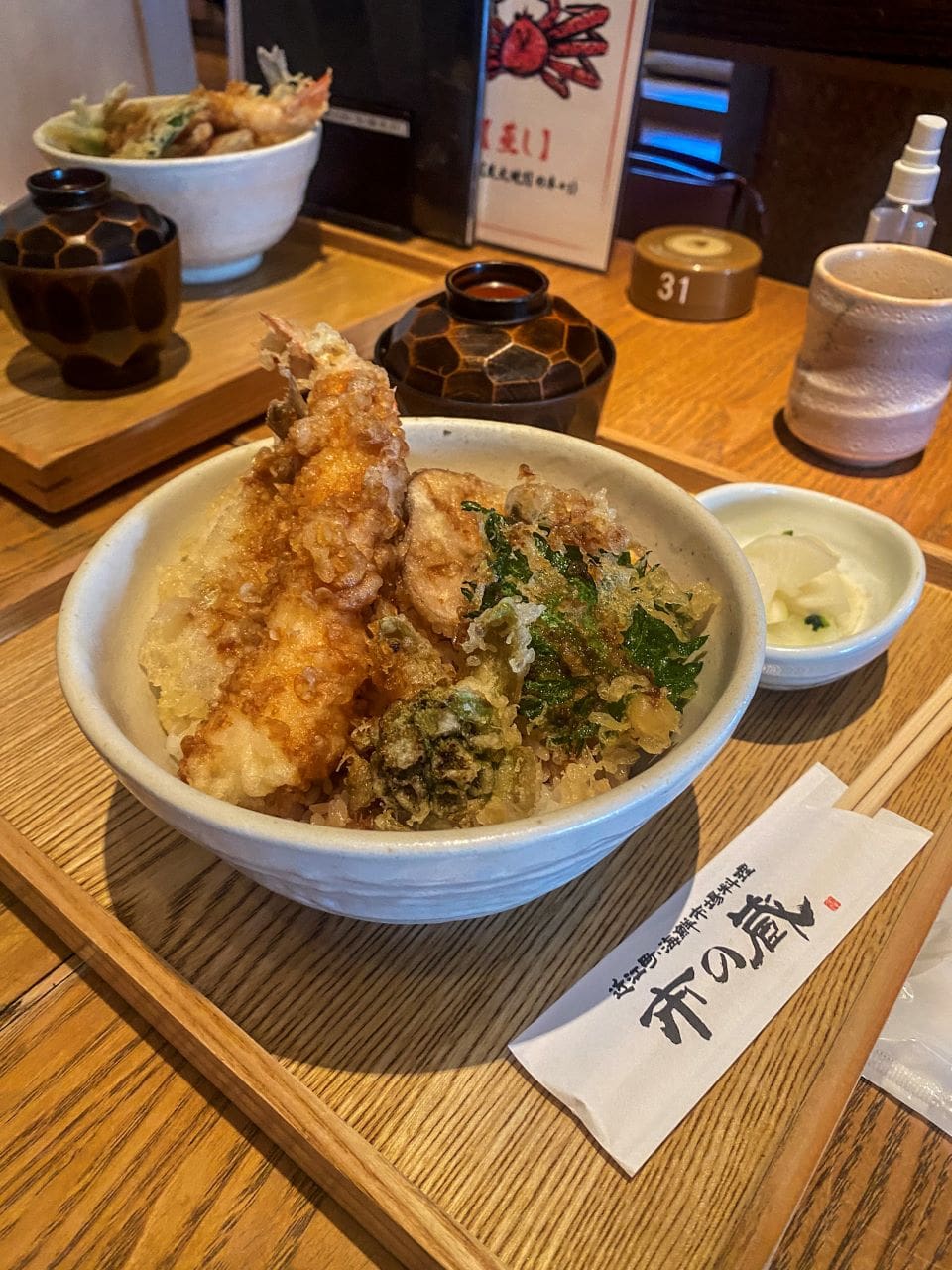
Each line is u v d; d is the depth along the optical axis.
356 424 0.31
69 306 0.46
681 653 0.29
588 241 0.68
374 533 0.30
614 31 0.60
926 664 0.39
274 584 0.30
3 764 0.34
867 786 0.34
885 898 0.30
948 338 0.46
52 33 0.66
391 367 0.44
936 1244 0.24
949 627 0.41
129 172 0.54
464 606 0.29
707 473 0.48
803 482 0.49
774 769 0.35
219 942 0.28
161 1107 0.26
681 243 0.66
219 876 0.30
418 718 0.25
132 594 0.31
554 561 0.30
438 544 0.31
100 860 0.30
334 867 0.21
